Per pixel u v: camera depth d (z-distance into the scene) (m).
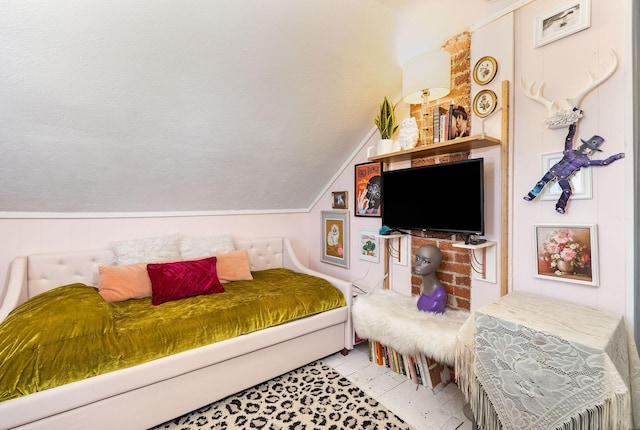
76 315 1.59
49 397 1.32
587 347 1.08
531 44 1.69
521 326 1.26
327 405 1.79
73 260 2.33
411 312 2.07
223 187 2.82
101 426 1.45
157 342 1.62
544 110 1.65
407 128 2.20
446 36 2.04
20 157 1.84
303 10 1.63
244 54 1.78
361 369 2.20
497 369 1.34
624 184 1.39
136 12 1.43
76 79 1.59
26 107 1.62
